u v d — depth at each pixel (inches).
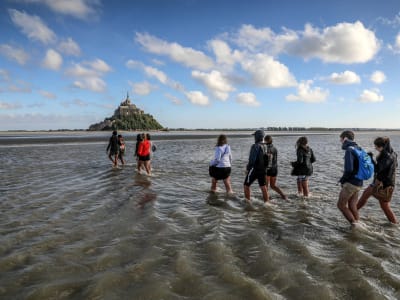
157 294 149.7
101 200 346.0
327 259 194.9
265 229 255.0
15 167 631.2
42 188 410.9
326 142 2217.0
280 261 190.2
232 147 1493.6
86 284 158.9
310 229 256.1
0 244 211.3
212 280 164.9
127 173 568.1
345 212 267.1
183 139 2605.8
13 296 146.9
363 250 211.5
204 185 461.4
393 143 1883.6
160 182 478.6
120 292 151.9
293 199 370.0
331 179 522.6
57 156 903.1
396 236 242.5
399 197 382.9
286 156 979.9
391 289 159.2
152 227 253.8
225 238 230.8
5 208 306.3
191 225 262.4
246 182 355.6
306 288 157.3
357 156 259.4
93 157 875.4
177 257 192.7
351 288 159.2
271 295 150.3
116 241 219.8
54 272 171.9
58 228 247.4
